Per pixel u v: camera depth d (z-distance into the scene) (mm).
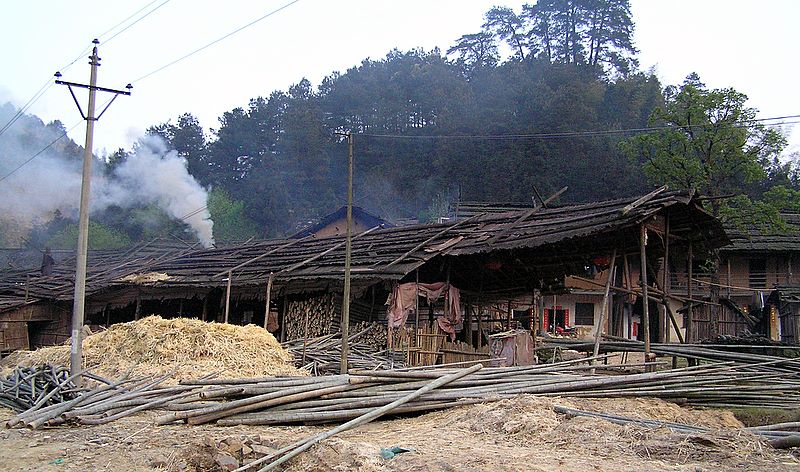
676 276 29156
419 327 17719
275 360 14414
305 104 56594
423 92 55812
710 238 16891
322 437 7309
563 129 47000
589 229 14453
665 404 10930
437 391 9828
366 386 9719
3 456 7609
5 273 35750
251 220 50625
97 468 7027
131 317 27469
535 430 8188
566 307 32250
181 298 23984
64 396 10922
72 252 40656
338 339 17516
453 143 50938
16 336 26062
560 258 17484
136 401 9906
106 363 13992
